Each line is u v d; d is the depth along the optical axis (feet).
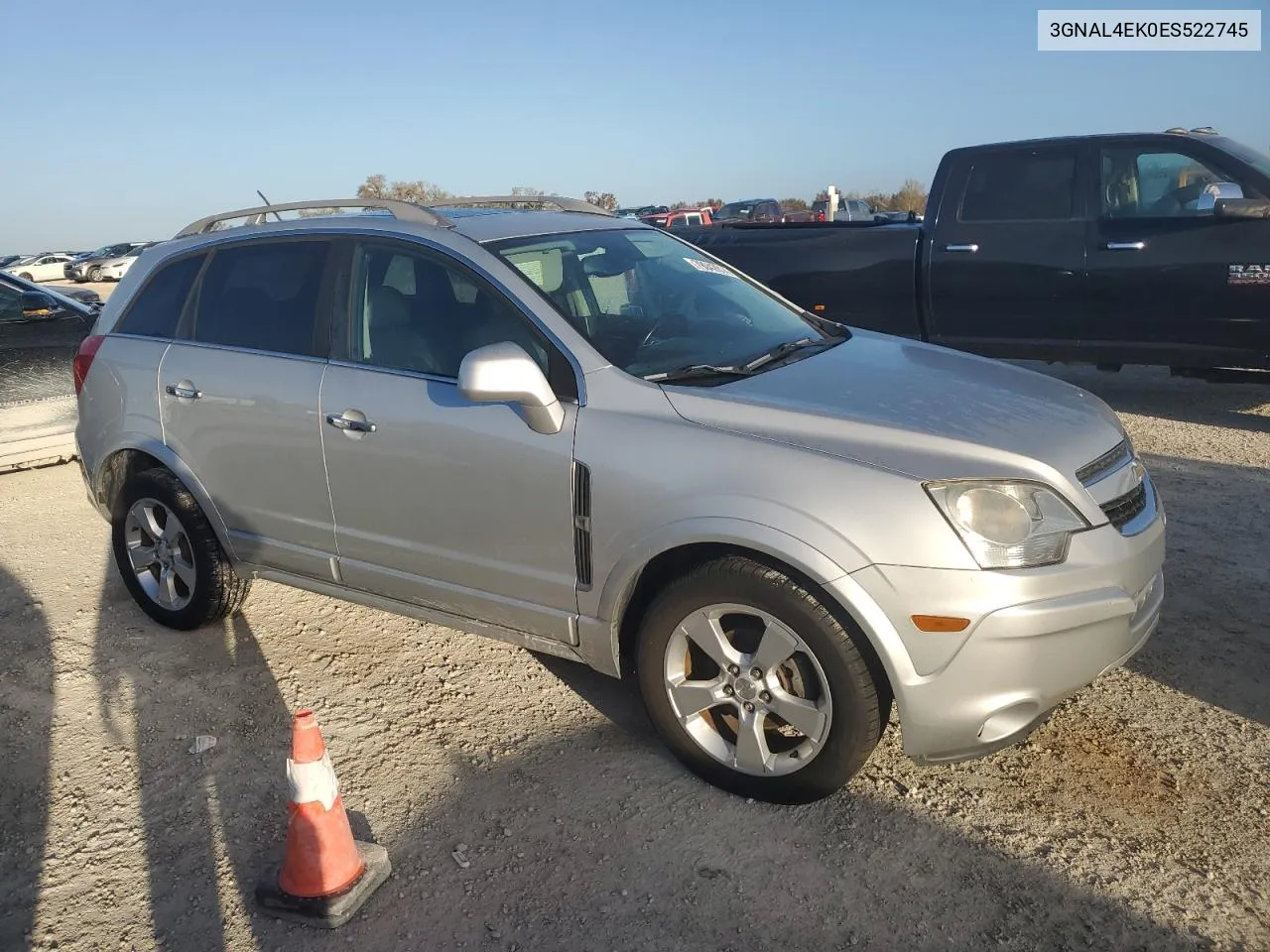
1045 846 9.35
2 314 21.85
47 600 16.08
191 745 11.72
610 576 10.30
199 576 14.16
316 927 8.76
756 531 9.24
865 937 8.39
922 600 8.80
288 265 13.16
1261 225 21.90
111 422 14.57
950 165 25.94
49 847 10.00
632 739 11.49
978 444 9.26
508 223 12.74
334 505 12.42
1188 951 8.08
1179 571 15.12
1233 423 24.12
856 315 27.53
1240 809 9.70
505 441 10.77
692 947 8.36
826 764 9.61
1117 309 23.98
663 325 12.01
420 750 11.42
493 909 8.87
